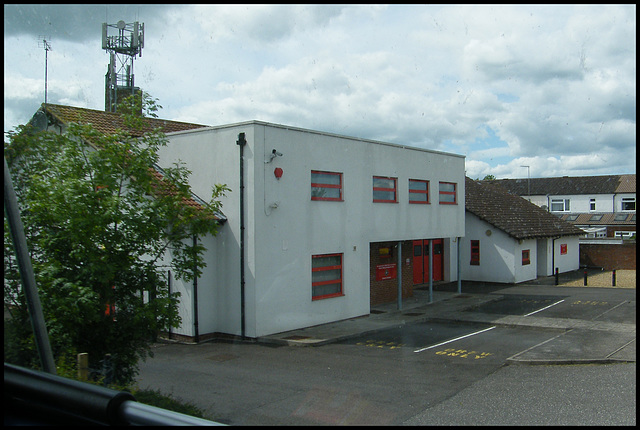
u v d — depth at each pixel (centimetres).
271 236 1256
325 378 725
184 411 500
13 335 494
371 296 1747
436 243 2402
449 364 859
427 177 1809
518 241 2303
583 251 2573
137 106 743
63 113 748
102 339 650
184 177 764
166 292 704
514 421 459
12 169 648
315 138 1384
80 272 627
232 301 1252
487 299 1822
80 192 634
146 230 664
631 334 1109
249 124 1227
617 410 500
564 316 1405
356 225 1511
